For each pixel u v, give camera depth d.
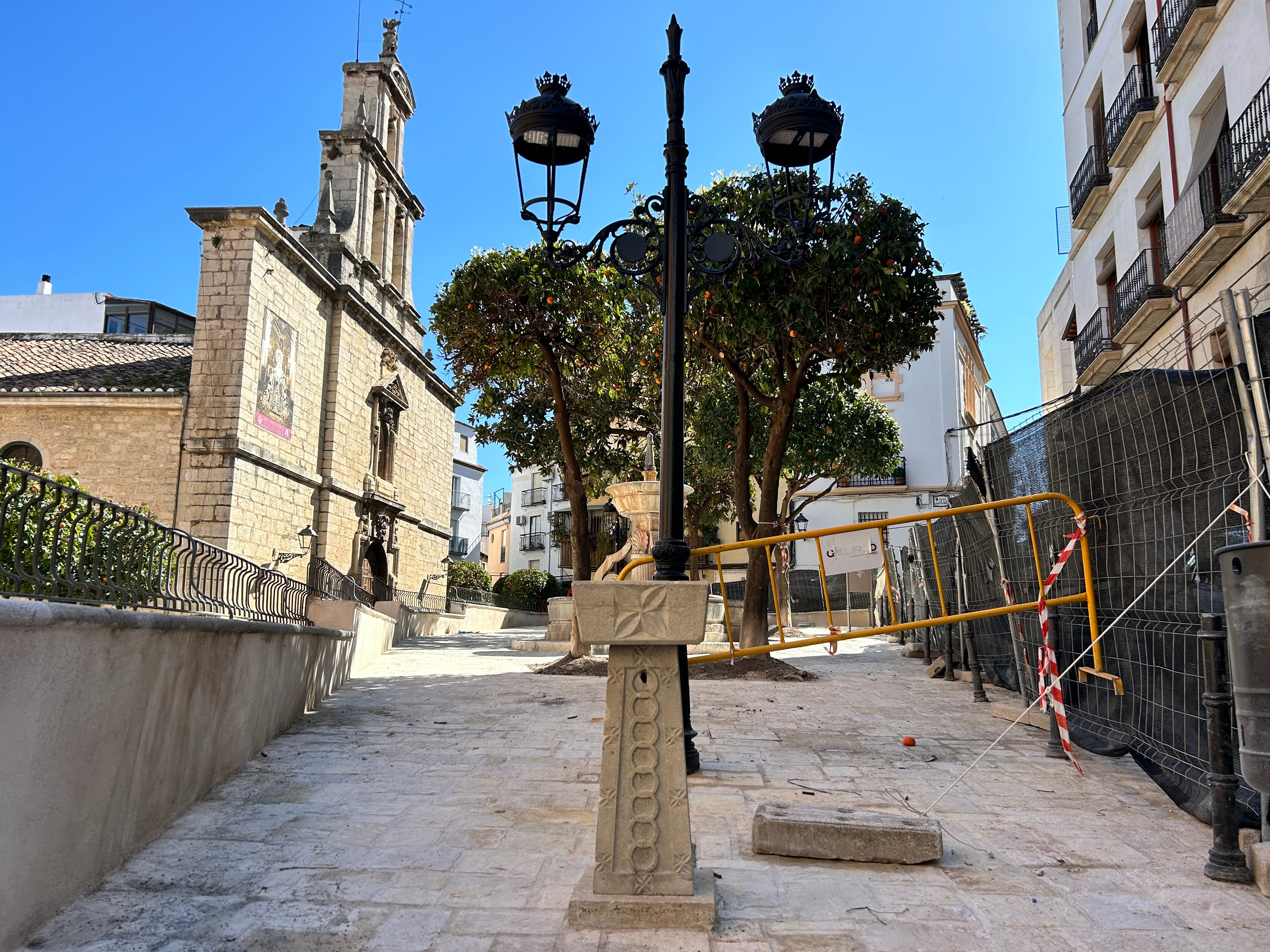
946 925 3.41
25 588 3.82
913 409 34.53
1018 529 8.55
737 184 13.77
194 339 21.11
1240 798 4.53
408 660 14.99
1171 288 14.21
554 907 3.62
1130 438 6.12
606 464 23.95
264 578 8.27
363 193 29.00
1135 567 6.04
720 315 12.30
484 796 5.40
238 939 3.34
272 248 22.45
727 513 32.19
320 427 25.42
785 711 8.77
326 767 6.15
